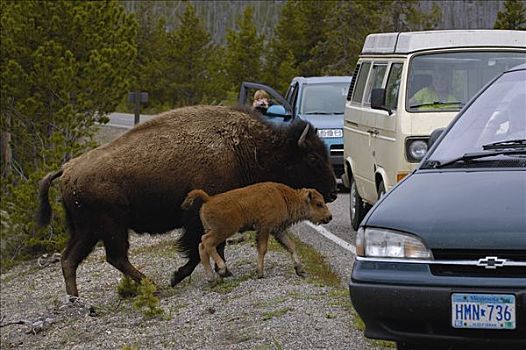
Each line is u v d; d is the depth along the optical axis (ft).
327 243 50.67
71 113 81.56
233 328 33.47
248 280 40.93
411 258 22.70
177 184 42.63
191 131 43.27
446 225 22.65
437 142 28.22
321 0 221.46
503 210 22.62
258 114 44.62
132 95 97.19
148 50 293.02
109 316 41.16
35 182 71.41
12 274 65.87
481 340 21.65
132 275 44.19
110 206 43.19
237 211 39.86
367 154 50.03
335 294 36.11
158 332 35.60
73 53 86.84
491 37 46.62
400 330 22.67
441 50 46.16
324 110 77.61
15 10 85.46
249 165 43.52
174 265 50.01
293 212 40.83
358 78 54.95
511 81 29.68
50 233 70.85
